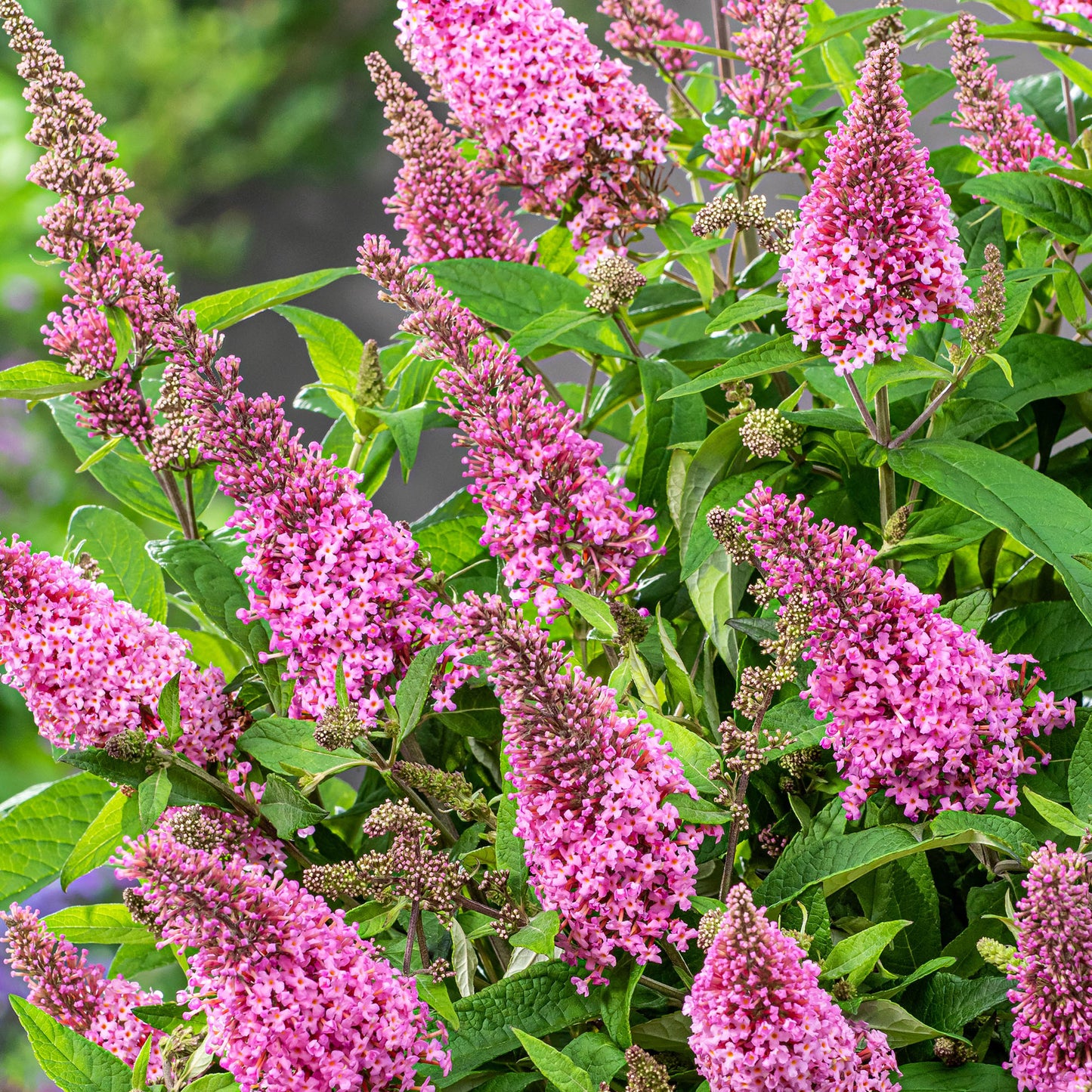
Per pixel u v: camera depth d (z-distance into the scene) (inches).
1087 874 70.6
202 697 75.7
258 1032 70.4
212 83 302.5
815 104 86.5
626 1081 73.5
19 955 73.5
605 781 71.5
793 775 75.7
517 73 79.8
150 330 78.3
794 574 72.9
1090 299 80.3
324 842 78.2
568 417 75.0
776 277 85.2
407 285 75.0
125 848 76.6
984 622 75.1
